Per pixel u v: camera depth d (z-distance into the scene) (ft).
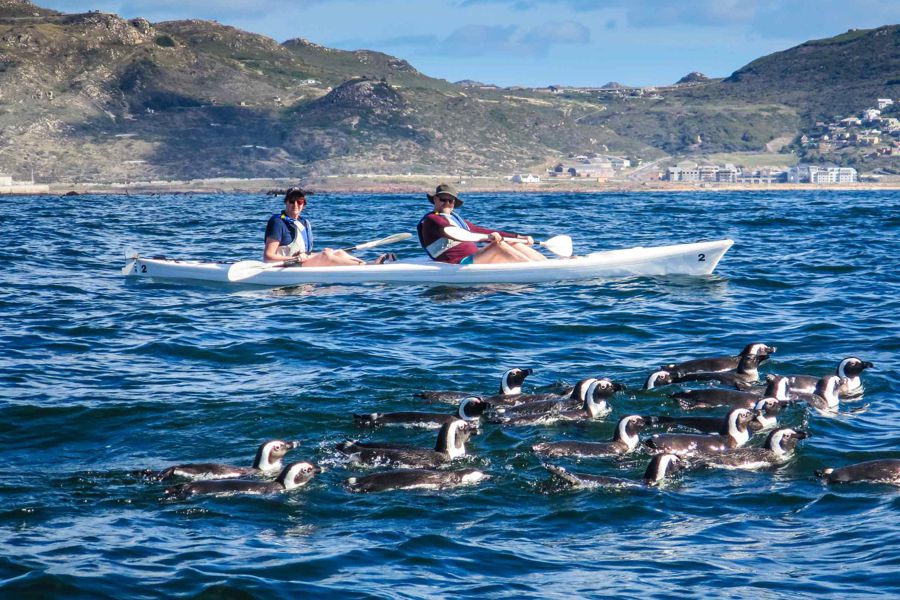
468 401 41.29
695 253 82.48
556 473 35.47
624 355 54.75
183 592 26.86
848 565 28.43
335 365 52.54
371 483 34.71
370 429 41.32
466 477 35.35
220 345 57.41
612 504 33.50
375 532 31.19
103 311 69.15
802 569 28.30
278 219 81.41
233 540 30.45
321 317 65.98
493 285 78.84
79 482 35.35
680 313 66.44
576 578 27.94
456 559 29.22
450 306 69.56
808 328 61.05
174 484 34.83
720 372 48.75
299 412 43.57
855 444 39.32
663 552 29.73
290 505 33.27
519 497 34.19
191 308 70.33
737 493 34.47
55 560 28.66
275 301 72.84
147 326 63.26
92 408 44.04
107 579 27.48
